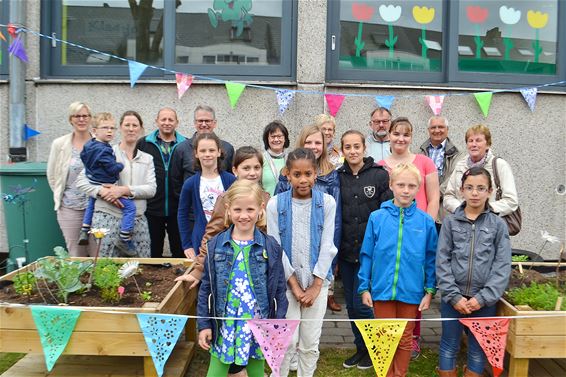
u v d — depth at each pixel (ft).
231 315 9.91
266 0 20.01
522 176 20.04
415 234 11.62
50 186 16.42
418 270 11.60
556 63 20.52
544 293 11.51
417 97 19.70
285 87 19.75
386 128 17.39
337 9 19.98
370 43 20.24
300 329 11.36
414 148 19.84
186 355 12.62
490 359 10.52
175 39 20.12
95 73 20.13
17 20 18.80
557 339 10.82
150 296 11.88
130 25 20.20
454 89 19.79
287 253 11.27
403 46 20.34
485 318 10.53
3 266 19.90
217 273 9.98
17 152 19.22
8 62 19.94
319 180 13.03
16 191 14.75
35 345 10.82
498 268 11.11
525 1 20.36
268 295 10.07
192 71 20.07
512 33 20.39
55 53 20.16
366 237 11.96
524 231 20.16
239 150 12.78
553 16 20.43
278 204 11.37
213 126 16.57
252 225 10.09
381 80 20.20
